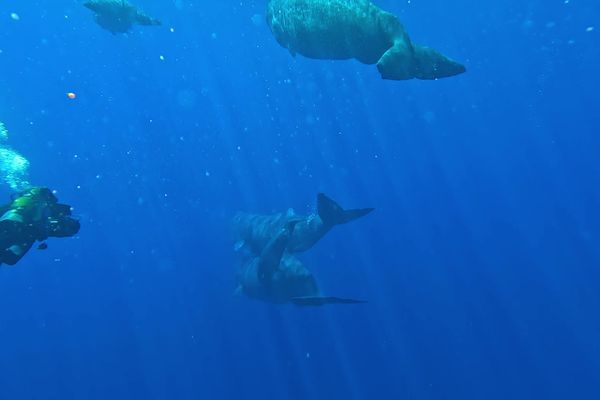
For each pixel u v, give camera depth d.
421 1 36.72
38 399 17.78
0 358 20.30
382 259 22.09
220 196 28.73
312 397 15.45
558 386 16.05
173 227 26.42
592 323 18.39
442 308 19.14
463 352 17.27
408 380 16.00
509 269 21.67
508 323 18.44
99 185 36.12
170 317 20.25
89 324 21.16
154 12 36.38
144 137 43.16
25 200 2.72
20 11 35.38
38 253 28.58
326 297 6.68
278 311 18.84
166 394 16.59
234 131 47.56
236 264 11.75
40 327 21.78
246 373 16.69
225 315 19.33
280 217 10.58
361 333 18.05
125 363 18.47
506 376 16.42
